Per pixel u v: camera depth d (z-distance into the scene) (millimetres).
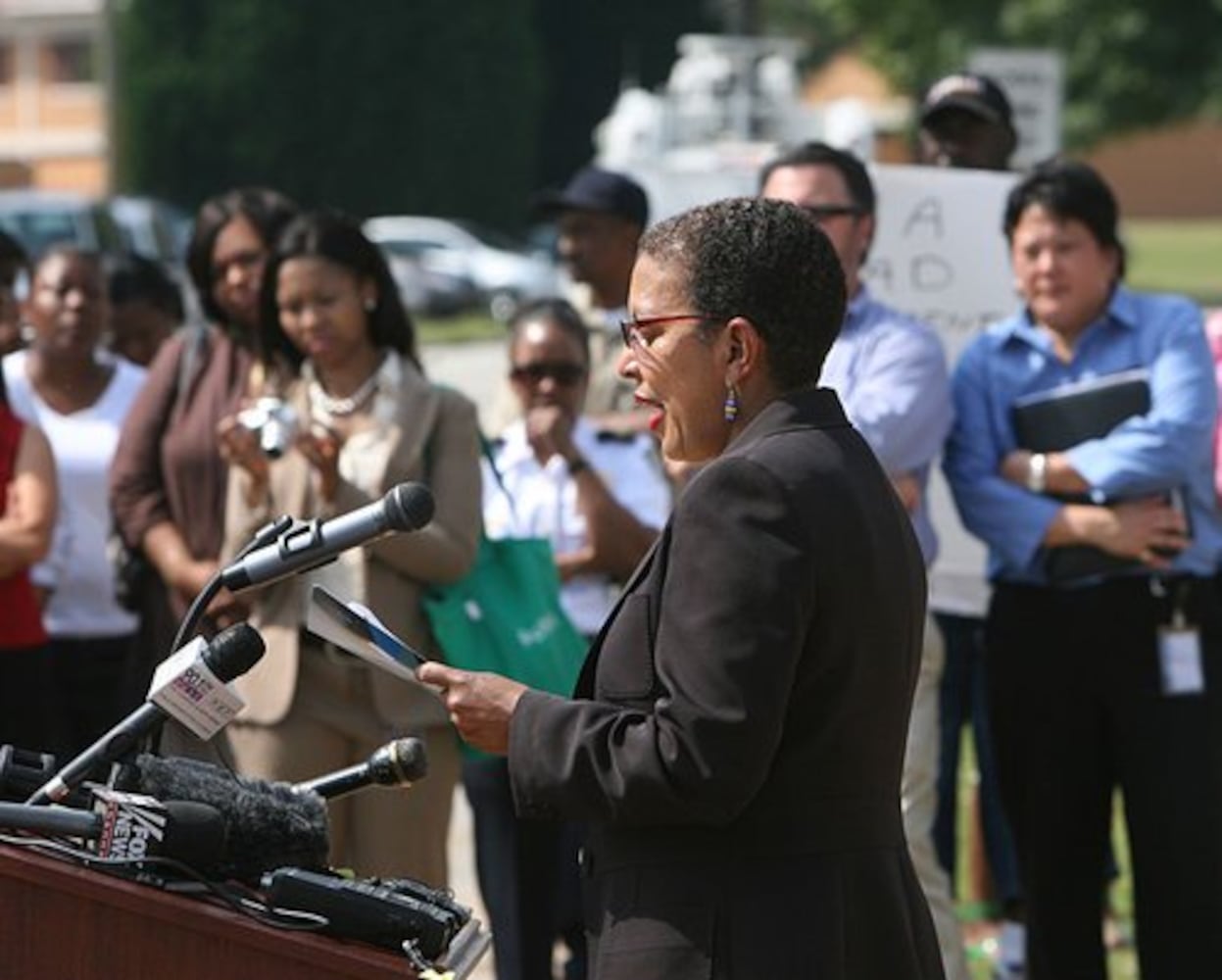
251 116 136375
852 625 9102
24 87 171625
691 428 9469
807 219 9477
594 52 153625
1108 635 14477
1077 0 73750
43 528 15102
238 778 9547
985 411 15172
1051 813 14797
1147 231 149875
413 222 113875
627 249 19047
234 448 13836
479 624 14031
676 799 8891
